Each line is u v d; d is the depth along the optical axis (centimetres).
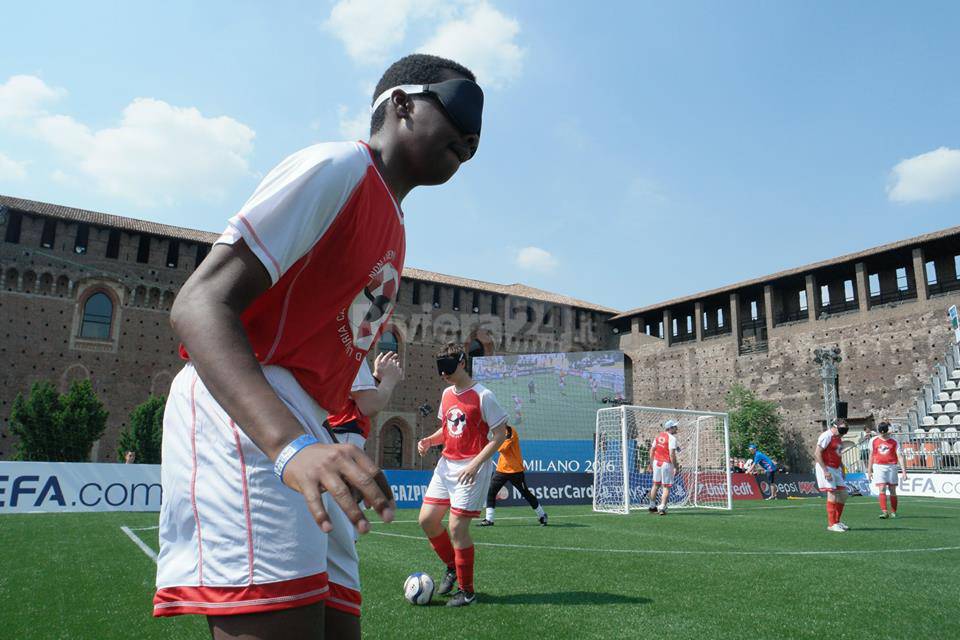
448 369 443
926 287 3791
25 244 3681
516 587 457
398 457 4462
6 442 3459
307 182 110
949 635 321
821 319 4212
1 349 3544
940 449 2781
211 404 117
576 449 3072
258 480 111
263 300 119
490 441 419
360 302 139
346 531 156
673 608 382
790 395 4259
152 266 4003
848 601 407
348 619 155
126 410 3762
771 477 2369
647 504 1812
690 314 5222
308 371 129
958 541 812
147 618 347
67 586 444
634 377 5231
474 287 4991
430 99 144
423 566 567
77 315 3750
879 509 1552
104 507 1278
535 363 3803
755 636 315
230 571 107
